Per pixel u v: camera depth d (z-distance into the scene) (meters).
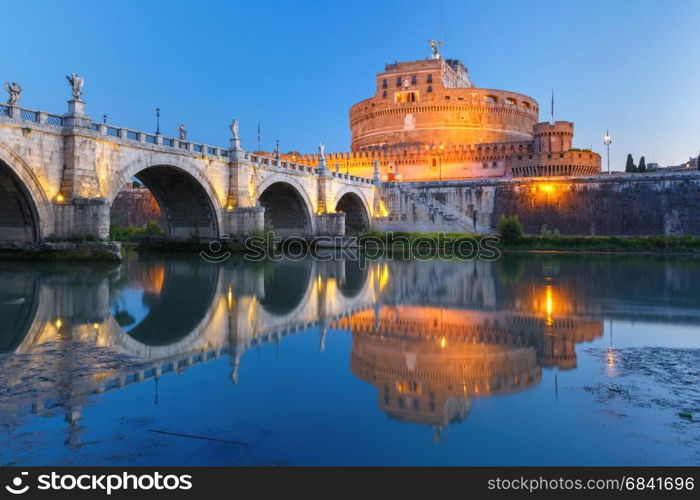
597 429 9.12
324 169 75.06
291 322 19.28
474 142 119.44
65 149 38.69
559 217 80.38
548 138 101.56
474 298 25.47
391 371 12.80
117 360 13.51
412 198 86.31
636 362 13.42
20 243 37.81
